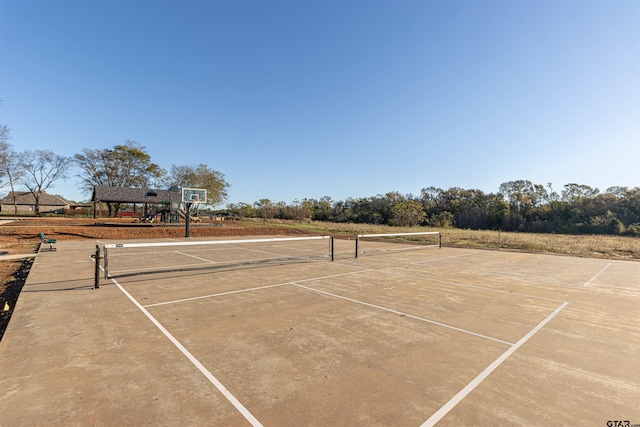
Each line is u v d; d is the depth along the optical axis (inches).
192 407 108.9
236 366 140.3
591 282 349.7
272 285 309.3
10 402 110.6
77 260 455.2
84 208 2197.3
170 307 231.5
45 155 1940.2
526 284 332.2
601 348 165.8
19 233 758.5
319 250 647.8
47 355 149.4
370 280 339.0
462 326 197.8
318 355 152.6
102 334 176.9
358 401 113.7
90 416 103.0
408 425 99.7
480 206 2605.8
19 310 219.8
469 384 127.0
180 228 1043.3
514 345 168.6
